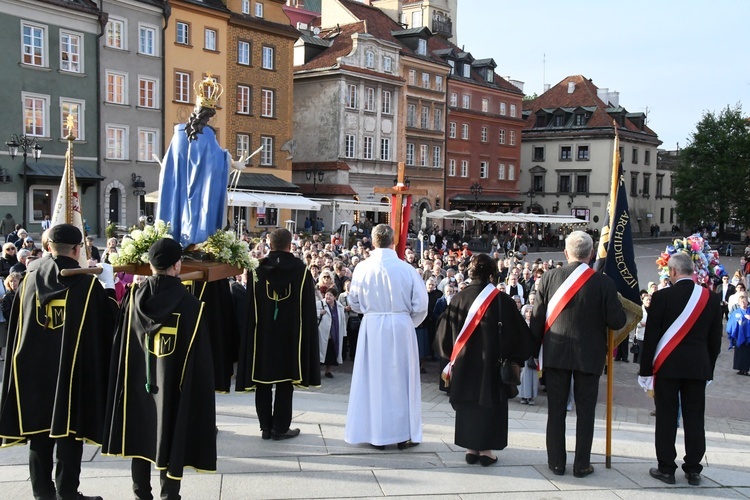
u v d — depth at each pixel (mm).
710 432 9430
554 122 75812
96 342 5008
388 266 6906
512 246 48500
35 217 34625
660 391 6078
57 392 4844
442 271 18203
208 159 6527
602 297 5922
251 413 8336
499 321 6188
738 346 15953
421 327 15172
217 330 6707
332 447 6672
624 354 16562
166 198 6586
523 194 76750
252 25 44750
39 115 34531
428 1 69938
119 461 6070
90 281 5035
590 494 5562
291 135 48312
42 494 5043
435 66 59469
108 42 37250
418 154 58469
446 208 62375
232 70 43875
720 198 68938
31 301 4957
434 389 13086
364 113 53031
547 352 6012
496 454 6578
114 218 38219
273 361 6723
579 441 5996
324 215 51156
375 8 60938
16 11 33125
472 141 65000
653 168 79750
